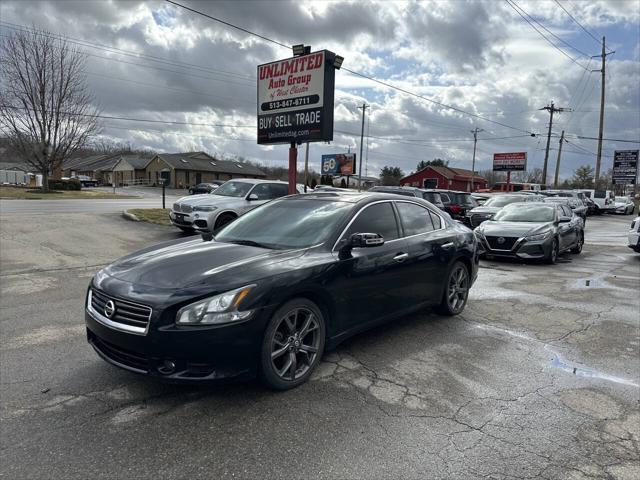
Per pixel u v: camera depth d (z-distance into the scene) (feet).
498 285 26.50
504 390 12.33
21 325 16.79
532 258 34.50
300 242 13.75
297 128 42.09
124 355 10.89
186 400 11.20
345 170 199.00
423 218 18.02
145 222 47.29
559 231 36.42
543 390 12.38
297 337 12.07
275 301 11.19
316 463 8.89
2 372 12.65
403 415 10.82
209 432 9.84
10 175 206.90
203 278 10.95
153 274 11.44
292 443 9.53
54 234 37.88
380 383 12.50
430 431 10.16
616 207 128.36
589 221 97.30
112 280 11.56
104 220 47.39
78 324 16.98
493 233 35.63
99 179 286.25
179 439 9.56
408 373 13.21
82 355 13.92
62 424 10.03
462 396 11.89
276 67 43.11
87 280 24.73
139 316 10.48
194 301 10.35
